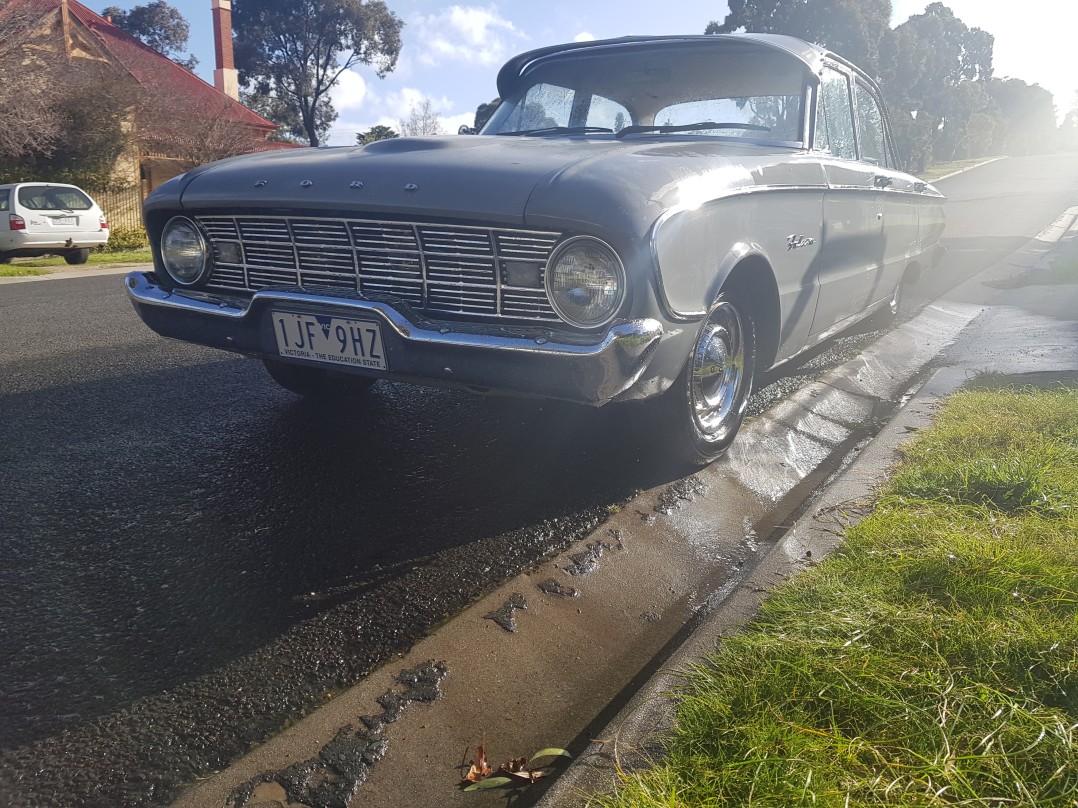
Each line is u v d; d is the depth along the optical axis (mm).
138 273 3475
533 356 2584
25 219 14750
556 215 2537
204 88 29141
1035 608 2074
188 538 2854
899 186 5285
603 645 2342
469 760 1854
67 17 22000
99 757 1822
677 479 3432
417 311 2850
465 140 3293
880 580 2256
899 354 5855
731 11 45500
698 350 3266
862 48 43281
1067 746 1582
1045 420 3523
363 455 3684
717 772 1589
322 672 2133
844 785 1527
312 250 3016
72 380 4977
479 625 2330
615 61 4312
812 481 3674
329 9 44344
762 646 1950
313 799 1711
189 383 4910
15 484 3293
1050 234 13297
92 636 2266
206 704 2000
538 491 3299
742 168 3215
